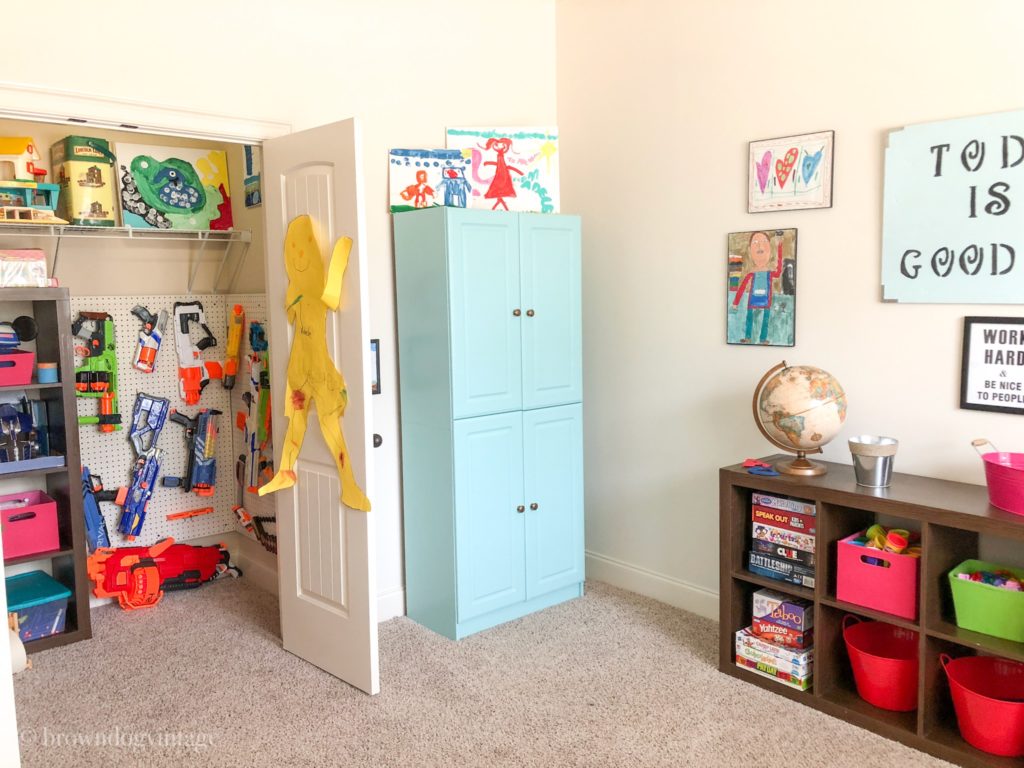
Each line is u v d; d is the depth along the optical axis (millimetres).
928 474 2570
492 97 3523
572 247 3379
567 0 3598
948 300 2469
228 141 2900
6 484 3299
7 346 3062
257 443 3617
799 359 2881
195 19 2748
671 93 3213
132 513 3648
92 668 2906
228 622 3328
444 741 2393
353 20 3117
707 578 3266
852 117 2674
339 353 2631
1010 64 2314
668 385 3334
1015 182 2305
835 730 2414
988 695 2408
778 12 2846
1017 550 2373
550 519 3393
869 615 2377
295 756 2324
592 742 2375
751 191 2955
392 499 3338
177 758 2320
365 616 2643
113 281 3676
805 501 2562
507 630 3197
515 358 3217
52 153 3432
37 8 2453
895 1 2541
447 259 2975
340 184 2559
